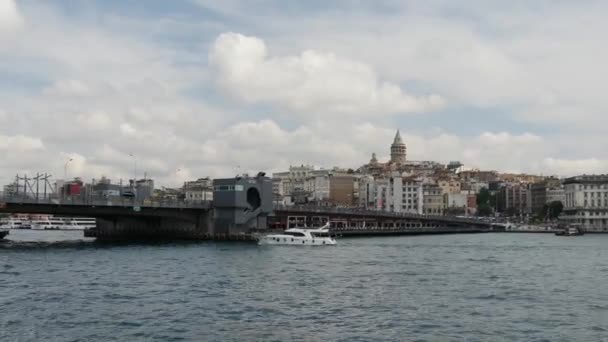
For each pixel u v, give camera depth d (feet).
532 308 226.58
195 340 176.24
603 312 220.23
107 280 282.56
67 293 245.45
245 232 615.16
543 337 183.83
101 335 180.34
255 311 214.28
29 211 515.50
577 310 223.51
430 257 436.76
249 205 618.85
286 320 201.05
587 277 321.93
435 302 235.40
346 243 607.78
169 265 348.59
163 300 233.14
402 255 450.71
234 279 291.38
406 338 180.55
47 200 501.56
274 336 180.96
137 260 376.68
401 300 238.89
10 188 592.60
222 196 613.52
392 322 199.93
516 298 248.11
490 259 428.97
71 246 506.07
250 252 451.94
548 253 505.25
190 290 256.93
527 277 318.65
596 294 260.62
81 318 200.64
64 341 173.47
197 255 418.31
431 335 184.24
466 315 212.23
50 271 313.53
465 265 378.32
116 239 643.45
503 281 299.38
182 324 194.29
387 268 350.84
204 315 207.21
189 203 604.08
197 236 617.62
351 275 313.53
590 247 602.03
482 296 251.19
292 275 310.04
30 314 205.36
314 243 560.20
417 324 197.67
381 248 533.55
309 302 231.91
